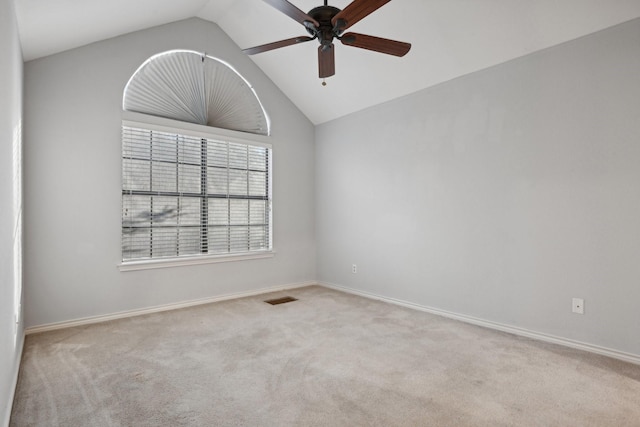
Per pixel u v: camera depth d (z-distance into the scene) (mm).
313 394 1993
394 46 2375
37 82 3051
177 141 3893
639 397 1938
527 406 1854
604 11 2381
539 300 2820
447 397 1949
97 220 3330
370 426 1689
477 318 3223
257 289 4496
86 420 1750
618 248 2428
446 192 3463
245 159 4453
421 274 3703
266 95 4605
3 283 1584
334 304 3961
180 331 3061
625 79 2383
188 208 3977
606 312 2480
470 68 3201
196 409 1847
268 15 3709
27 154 2992
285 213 4785
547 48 2742
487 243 3146
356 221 4457
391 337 2898
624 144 2393
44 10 2270
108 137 3393
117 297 3447
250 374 2242
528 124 2867
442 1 2801
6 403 1675
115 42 3441
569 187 2648
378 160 4160
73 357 2508
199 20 4043
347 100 4340
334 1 3180
